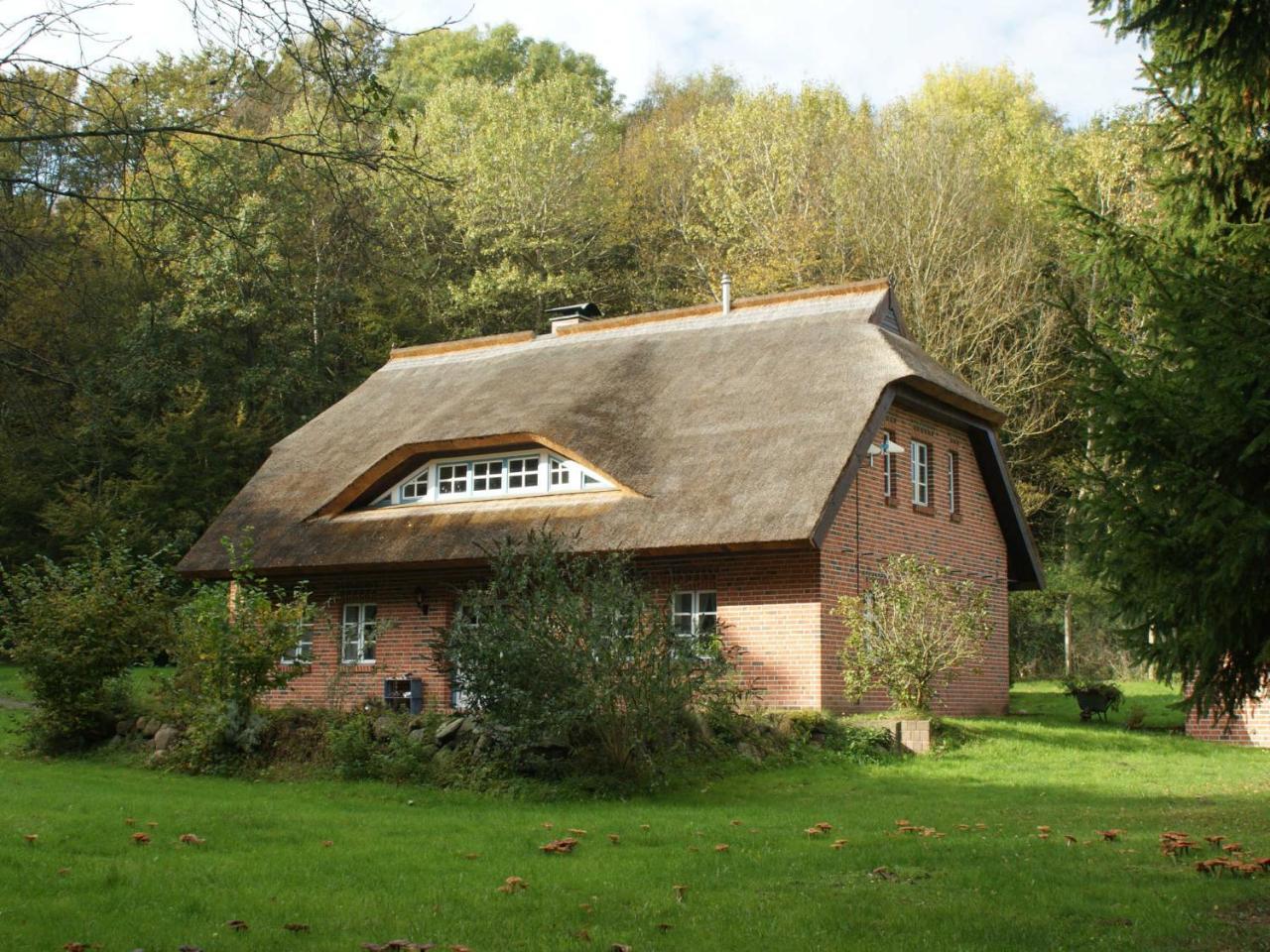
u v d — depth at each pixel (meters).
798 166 43.66
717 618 21.69
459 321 45.31
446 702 24.05
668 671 14.95
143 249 9.09
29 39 8.10
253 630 17.05
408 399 29.08
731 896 8.52
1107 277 12.52
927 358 26.23
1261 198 12.72
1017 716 25.44
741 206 43.09
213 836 10.66
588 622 14.72
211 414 38.69
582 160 47.59
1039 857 9.89
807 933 7.50
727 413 23.19
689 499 21.25
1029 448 40.94
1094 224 12.63
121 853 9.78
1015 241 39.91
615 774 14.71
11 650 18.41
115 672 18.31
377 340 42.91
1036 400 39.81
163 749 17.16
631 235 49.41
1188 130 12.91
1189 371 8.62
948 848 10.32
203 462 37.50
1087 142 40.53
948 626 20.27
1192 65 11.06
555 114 48.88
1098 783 15.97
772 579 21.33
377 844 10.52
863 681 20.02
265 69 8.45
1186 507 8.39
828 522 20.12
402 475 25.62
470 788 14.54
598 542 21.22
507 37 61.53
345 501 25.61
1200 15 10.24
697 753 16.39
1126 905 8.15
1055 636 39.19
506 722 14.88
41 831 10.40
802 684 20.80
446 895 8.45
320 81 8.41
